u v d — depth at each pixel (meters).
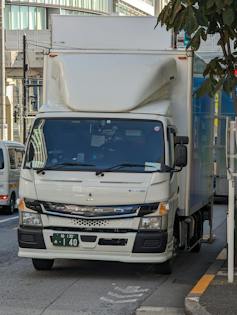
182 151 9.88
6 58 61.00
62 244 9.68
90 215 9.59
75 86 10.24
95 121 10.10
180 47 11.44
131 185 9.59
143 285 9.77
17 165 23.20
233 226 9.31
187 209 10.82
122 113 10.09
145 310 8.12
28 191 9.84
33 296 8.94
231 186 9.23
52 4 79.25
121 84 10.17
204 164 12.78
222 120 22.81
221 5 8.40
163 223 9.66
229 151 9.23
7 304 8.46
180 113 10.80
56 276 10.40
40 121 10.25
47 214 9.74
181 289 9.51
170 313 8.01
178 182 10.68
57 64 10.54
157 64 10.34
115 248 9.60
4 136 52.75
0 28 54.31
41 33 69.88
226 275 9.75
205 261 12.29
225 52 9.80
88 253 9.68
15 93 63.41
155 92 10.33
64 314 7.97
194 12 8.62
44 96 10.69
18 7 77.31
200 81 11.36
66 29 12.24
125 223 9.57
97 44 12.12
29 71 59.12
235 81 9.69
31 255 9.84
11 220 20.08
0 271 10.84
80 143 10.00
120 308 8.32
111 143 9.96
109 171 9.71
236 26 8.89
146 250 9.57
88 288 9.51
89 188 9.59
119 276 10.45
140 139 9.95
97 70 10.33
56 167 9.84
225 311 7.52
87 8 81.88
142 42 11.95
